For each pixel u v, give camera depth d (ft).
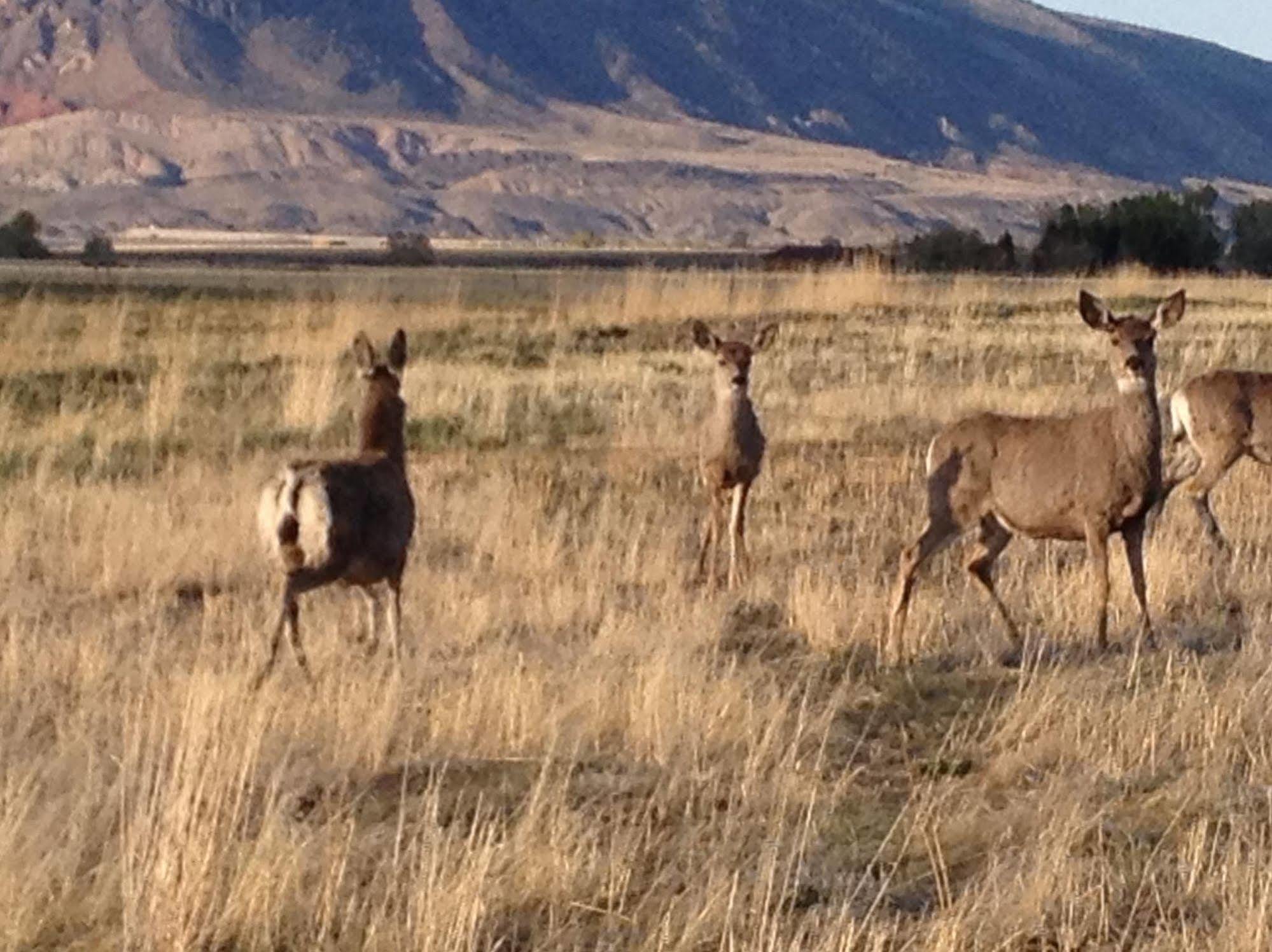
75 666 50.08
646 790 40.98
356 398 97.55
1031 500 54.49
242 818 38.04
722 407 65.31
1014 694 48.73
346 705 44.86
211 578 63.46
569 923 34.45
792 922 34.40
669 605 58.03
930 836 38.32
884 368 106.93
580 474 81.00
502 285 173.58
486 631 56.24
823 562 66.95
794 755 42.42
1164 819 39.68
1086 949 33.65
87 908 34.45
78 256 296.10
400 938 33.04
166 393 96.02
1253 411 70.38
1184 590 60.08
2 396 96.48
